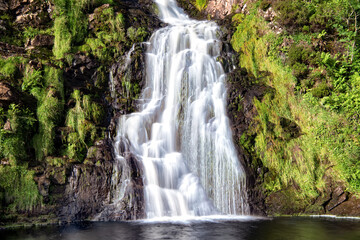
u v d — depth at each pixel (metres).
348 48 17.30
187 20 25.08
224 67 19.22
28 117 13.95
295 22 18.17
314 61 17.06
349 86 16.53
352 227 12.10
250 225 12.38
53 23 18.05
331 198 14.95
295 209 14.98
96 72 17.36
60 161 13.83
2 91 13.63
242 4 22.08
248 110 17.22
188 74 17.78
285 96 17.27
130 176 14.23
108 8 19.33
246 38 19.77
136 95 17.61
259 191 15.41
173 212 14.09
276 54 18.38
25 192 12.74
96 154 14.52
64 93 15.64
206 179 15.77
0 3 17.73
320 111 16.19
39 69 15.22
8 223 12.25
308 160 15.58
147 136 16.41
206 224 12.47
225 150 16.12
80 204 13.38
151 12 23.66
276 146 16.16
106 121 16.12
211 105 17.50
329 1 18.28
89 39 18.36
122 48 18.53
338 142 15.45
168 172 15.23
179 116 16.98
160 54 18.70
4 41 17.03
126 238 10.34
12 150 13.05
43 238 10.34
